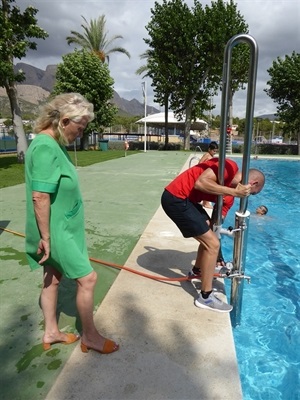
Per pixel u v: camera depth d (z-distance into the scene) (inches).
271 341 117.6
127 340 90.7
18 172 474.0
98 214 241.4
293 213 335.3
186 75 1155.9
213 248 101.6
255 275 177.3
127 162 695.7
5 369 79.9
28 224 75.9
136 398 70.6
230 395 71.9
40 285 127.1
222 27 1054.4
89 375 77.0
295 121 1197.7
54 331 88.0
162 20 1101.7
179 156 893.2
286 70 1165.1
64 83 1080.8
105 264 146.2
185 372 78.5
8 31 465.4
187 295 117.2
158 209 257.3
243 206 101.7
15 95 568.4
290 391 93.8
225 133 92.1
